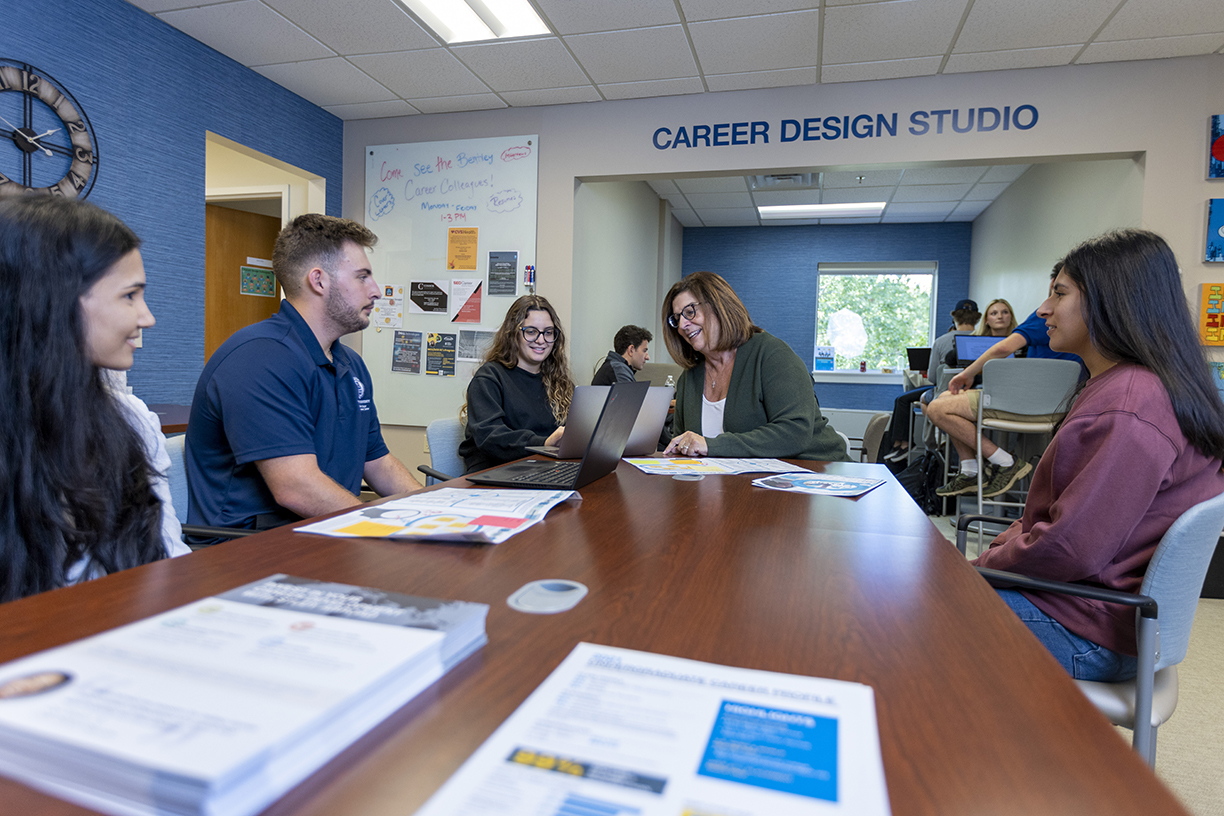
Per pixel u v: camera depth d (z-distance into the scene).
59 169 2.85
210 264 5.01
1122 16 3.08
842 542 0.88
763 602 0.65
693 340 2.14
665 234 7.12
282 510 1.52
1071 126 3.58
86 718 0.34
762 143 3.98
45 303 0.89
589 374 4.80
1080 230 4.49
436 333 4.52
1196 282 3.45
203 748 0.32
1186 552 0.95
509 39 3.45
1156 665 1.00
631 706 0.42
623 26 3.28
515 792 0.33
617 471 1.50
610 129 4.20
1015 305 5.93
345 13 3.22
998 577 1.05
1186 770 1.58
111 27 3.04
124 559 0.98
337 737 0.38
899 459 4.85
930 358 5.86
